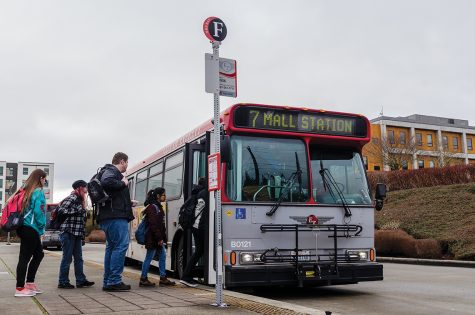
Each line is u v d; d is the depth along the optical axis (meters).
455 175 29.25
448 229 21.58
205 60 7.05
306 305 8.25
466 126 87.50
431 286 11.02
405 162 67.50
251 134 9.06
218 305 6.82
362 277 8.98
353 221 9.20
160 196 9.61
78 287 9.05
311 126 9.39
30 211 7.80
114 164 8.61
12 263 15.61
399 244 20.73
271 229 8.59
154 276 11.67
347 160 9.64
